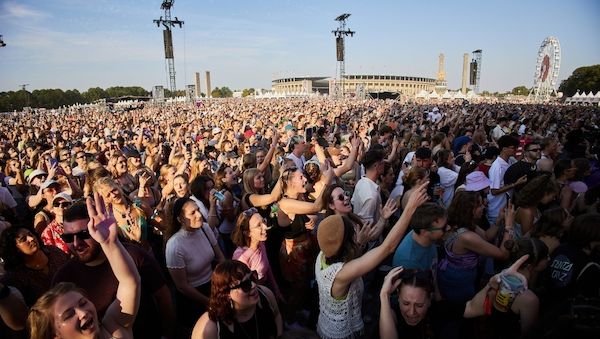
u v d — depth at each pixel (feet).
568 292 8.84
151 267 8.73
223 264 7.14
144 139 37.55
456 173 17.87
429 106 108.78
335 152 21.11
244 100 229.86
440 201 16.30
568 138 24.47
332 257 8.10
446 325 8.84
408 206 7.56
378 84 463.01
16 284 9.23
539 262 8.73
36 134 51.65
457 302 9.62
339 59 153.99
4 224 11.60
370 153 13.85
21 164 24.79
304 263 11.28
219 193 13.62
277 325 8.17
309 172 14.90
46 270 9.85
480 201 10.40
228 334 7.07
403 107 107.34
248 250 10.59
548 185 11.72
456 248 9.75
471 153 23.59
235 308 7.06
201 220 10.21
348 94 247.09
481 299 7.68
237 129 49.21
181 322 10.71
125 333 6.57
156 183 19.70
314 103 149.59
